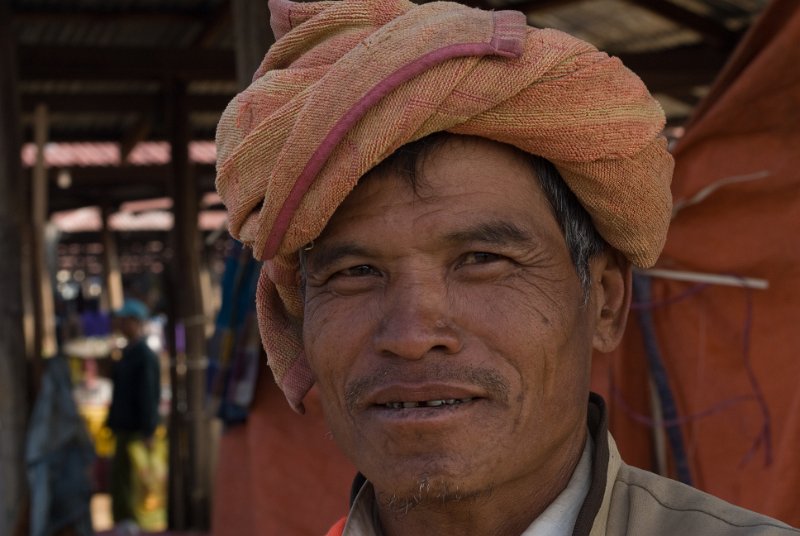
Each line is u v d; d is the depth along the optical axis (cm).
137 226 1298
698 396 276
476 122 94
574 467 107
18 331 495
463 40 93
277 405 334
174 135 701
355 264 100
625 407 285
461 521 104
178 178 700
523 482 103
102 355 1038
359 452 101
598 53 98
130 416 757
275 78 103
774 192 265
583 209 105
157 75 679
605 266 113
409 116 92
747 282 269
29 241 519
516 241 98
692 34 668
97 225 1300
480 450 96
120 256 1722
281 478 327
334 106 94
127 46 639
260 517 328
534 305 99
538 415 99
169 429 701
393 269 98
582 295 106
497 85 93
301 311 120
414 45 93
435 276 98
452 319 97
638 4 604
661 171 103
